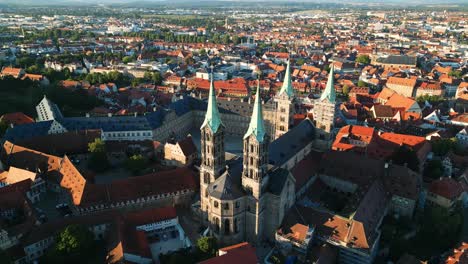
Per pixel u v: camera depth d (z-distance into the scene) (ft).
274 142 545.44
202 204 488.02
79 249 417.90
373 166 549.95
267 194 458.91
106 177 622.13
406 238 492.13
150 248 448.65
